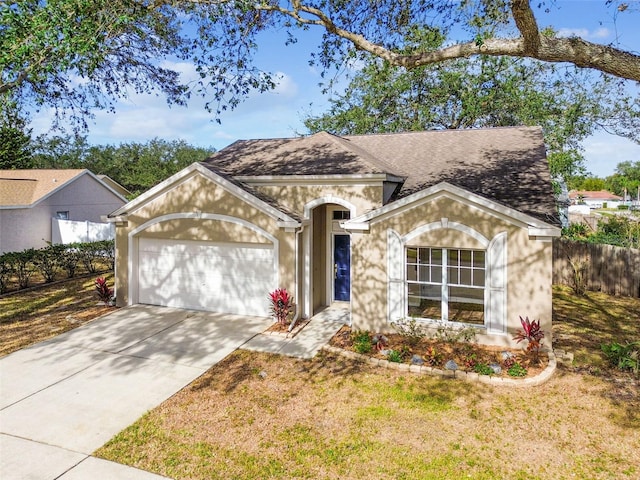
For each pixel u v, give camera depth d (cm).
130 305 1393
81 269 2089
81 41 991
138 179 5562
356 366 933
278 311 1175
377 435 673
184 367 924
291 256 1211
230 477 572
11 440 648
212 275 1329
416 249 1088
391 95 2881
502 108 2723
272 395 803
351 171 1234
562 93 2466
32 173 2847
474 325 1035
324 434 675
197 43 1347
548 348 967
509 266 988
